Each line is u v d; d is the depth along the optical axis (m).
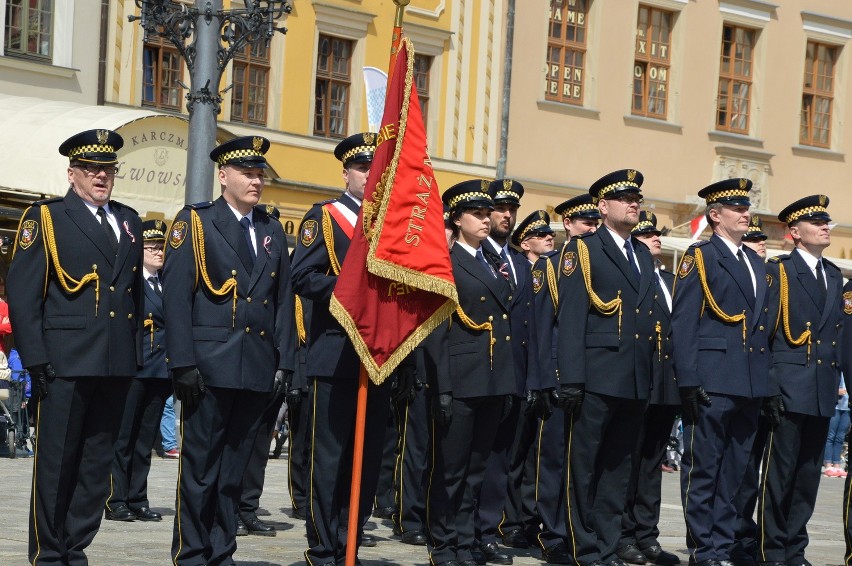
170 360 8.96
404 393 9.27
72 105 23.42
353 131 31.31
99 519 9.16
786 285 11.46
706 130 37.28
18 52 25.83
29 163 21.94
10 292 8.80
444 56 32.56
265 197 29.53
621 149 35.78
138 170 23.34
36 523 8.93
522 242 13.29
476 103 33.12
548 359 10.98
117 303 8.98
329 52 30.97
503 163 33.59
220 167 9.29
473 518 10.48
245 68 29.34
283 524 12.76
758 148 38.22
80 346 8.83
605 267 10.64
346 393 9.27
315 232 9.31
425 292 8.90
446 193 10.61
